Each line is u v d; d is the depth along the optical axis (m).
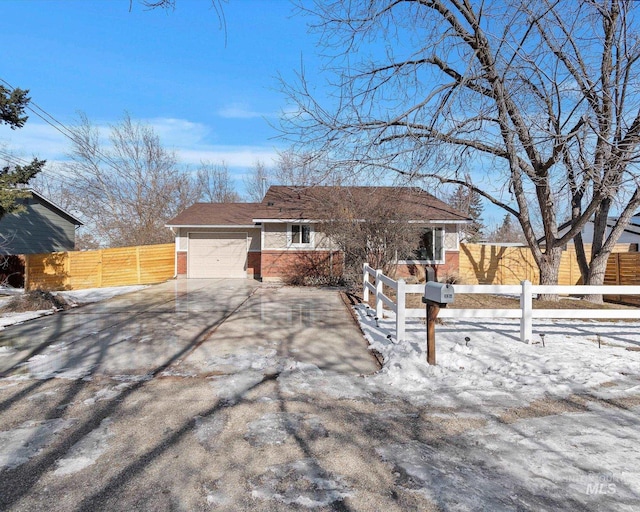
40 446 3.33
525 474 2.89
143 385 4.78
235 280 17.55
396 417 3.90
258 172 37.25
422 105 8.47
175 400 4.32
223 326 8.02
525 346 6.38
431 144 8.66
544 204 10.95
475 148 9.41
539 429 3.62
